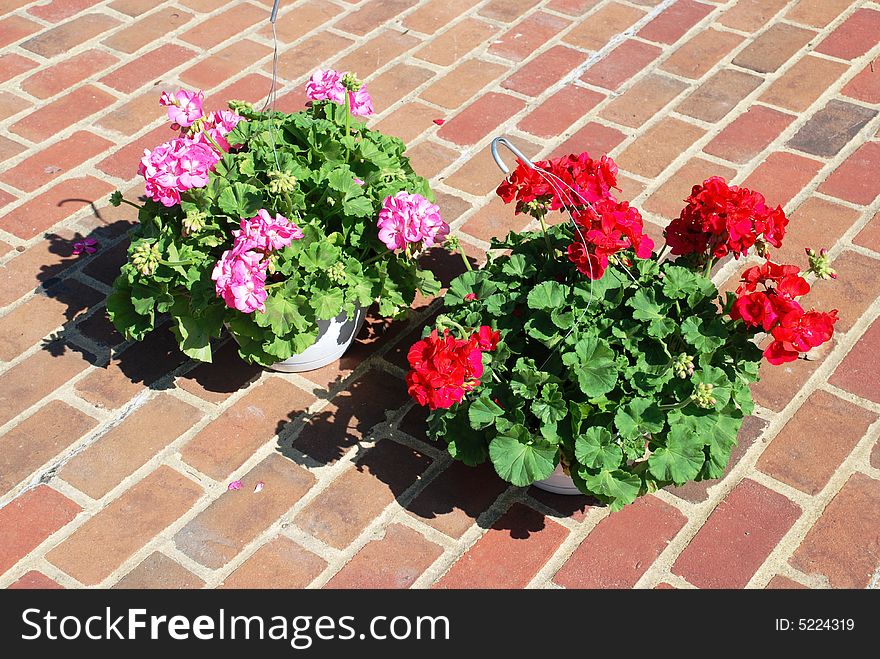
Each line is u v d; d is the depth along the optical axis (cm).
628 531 242
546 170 234
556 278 245
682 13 411
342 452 260
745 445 258
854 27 399
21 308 298
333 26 409
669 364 222
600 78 377
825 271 217
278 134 266
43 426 266
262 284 228
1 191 336
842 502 245
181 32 407
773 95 367
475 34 402
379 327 292
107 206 331
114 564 237
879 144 345
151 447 261
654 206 324
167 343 289
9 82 380
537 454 215
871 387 270
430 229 242
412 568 236
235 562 237
